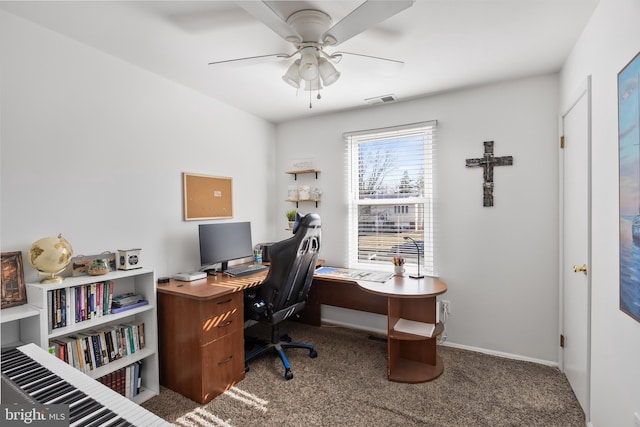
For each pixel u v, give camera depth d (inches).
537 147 98.3
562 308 92.5
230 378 87.4
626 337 52.1
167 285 90.1
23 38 67.8
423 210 117.1
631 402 50.4
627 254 50.2
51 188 72.2
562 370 93.1
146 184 92.7
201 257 99.9
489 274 105.6
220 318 84.7
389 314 91.2
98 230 81.0
